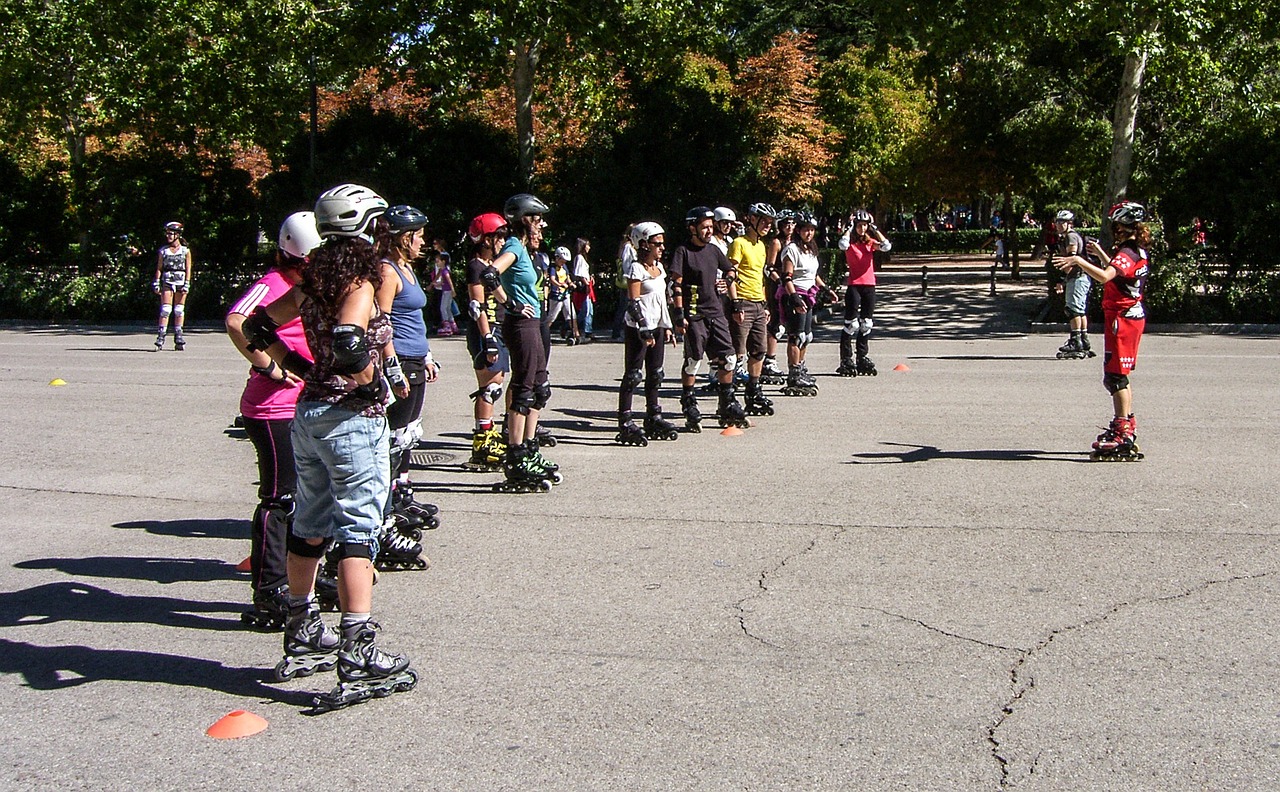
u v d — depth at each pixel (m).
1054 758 4.22
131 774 4.29
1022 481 8.55
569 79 32.19
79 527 7.89
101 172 28.86
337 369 4.93
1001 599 5.96
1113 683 4.89
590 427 11.44
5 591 6.48
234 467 9.82
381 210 5.06
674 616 5.82
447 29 26.39
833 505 7.97
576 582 6.41
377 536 5.03
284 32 28.02
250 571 6.66
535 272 8.59
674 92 26.36
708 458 9.72
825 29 48.78
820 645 5.39
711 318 10.95
